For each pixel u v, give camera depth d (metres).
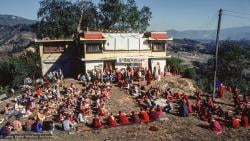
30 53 61.00
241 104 41.69
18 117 34.19
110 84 45.69
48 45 51.88
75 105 36.81
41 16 75.00
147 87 45.16
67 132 30.80
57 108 36.25
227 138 30.91
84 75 47.66
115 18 73.81
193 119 35.84
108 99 40.41
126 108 37.88
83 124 32.94
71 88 41.25
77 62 53.12
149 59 53.00
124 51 51.38
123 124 33.06
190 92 47.06
